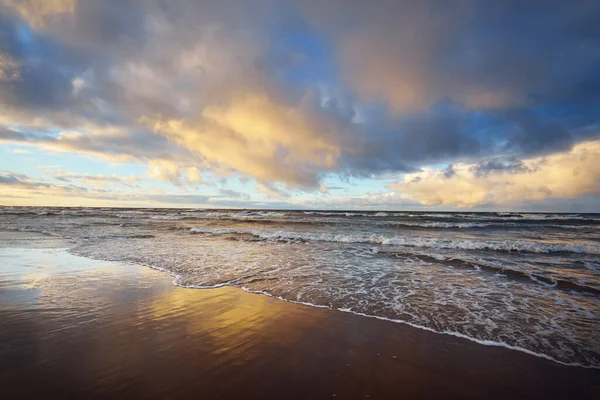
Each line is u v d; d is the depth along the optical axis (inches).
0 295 223.5
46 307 195.9
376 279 279.0
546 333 162.7
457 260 364.2
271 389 108.5
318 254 417.4
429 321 179.2
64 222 1124.5
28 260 368.2
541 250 446.3
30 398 99.3
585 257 392.5
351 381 115.4
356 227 894.4
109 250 450.9
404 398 105.4
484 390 111.3
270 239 606.2
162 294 229.0
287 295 229.5
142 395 102.5
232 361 128.7
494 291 241.6
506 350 143.4
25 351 133.8
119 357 129.7
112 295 225.1
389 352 139.9
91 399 99.4
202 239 605.9
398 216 1448.1
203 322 173.0
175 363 126.0
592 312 195.5
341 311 195.3
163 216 1565.0
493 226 893.8
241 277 285.0
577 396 108.3
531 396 108.1
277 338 153.3
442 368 126.5
